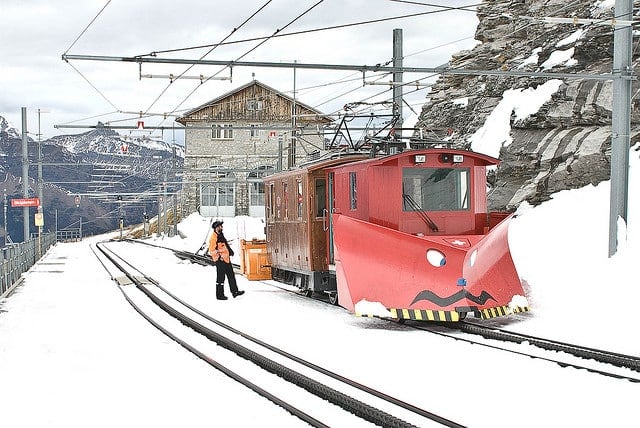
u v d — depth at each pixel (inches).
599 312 595.2
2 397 403.5
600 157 839.1
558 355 488.4
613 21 620.1
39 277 1203.2
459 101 1237.7
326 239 761.6
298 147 2479.1
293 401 384.2
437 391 395.5
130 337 593.9
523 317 628.7
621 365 451.8
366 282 604.4
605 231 745.0
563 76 656.4
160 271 1316.4
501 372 437.1
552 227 807.1
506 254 626.8
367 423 340.2
